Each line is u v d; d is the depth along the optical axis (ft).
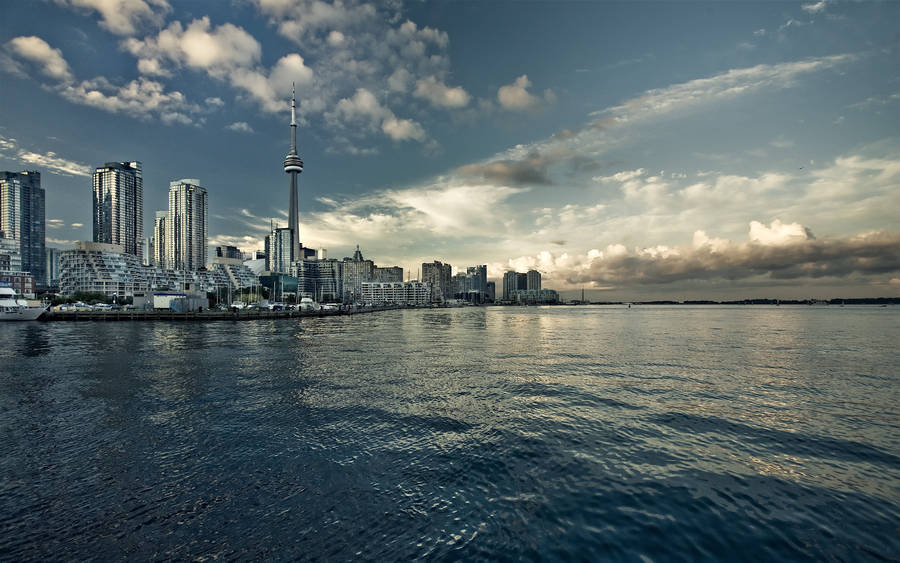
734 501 37.19
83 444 51.31
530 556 29.48
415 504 36.65
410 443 51.62
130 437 53.78
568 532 32.40
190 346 158.20
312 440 52.65
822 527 33.09
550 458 46.73
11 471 43.55
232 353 138.21
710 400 73.41
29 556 29.94
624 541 31.19
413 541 31.30
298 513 35.22
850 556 29.55
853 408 68.03
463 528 33.01
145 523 33.91
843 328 277.23
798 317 502.38
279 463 45.50
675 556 29.58
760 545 30.78
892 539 31.40
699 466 44.70
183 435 54.60
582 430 56.44
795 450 49.37
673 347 161.68
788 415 63.87
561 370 106.11
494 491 39.04
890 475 42.45
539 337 212.23
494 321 413.18
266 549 30.45
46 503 37.14
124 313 323.98
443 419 61.67
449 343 178.81
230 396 76.18
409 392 80.07
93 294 545.44
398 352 144.56
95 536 32.27
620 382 90.02
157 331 235.61
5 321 298.56
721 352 144.87
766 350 150.20
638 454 48.01
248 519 34.32
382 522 33.83
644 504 36.68
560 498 37.73
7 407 68.28
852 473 42.93
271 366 111.34
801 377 95.76
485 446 50.44
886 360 123.13
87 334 213.25
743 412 65.51
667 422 60.23
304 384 87.30
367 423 59.72
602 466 44.65
